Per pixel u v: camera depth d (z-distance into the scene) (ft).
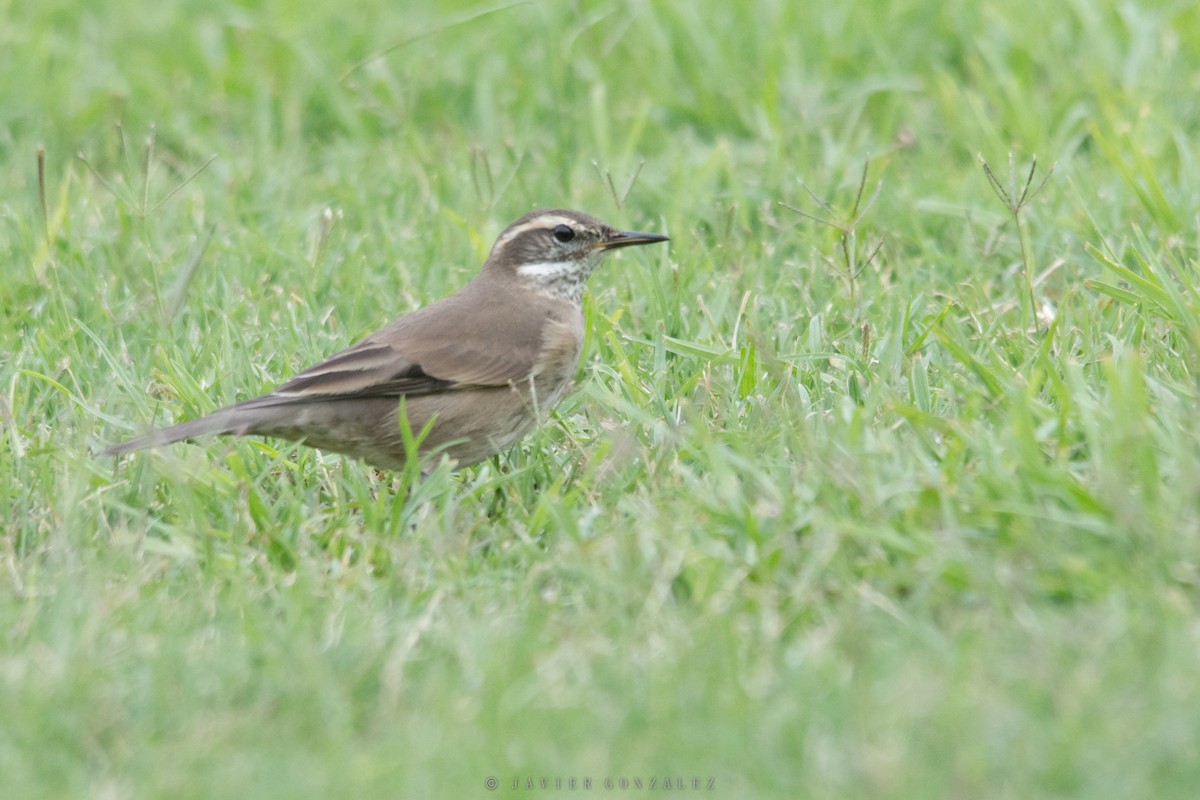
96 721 29.04
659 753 27.32
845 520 33.58
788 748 27.40
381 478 42.14
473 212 57.72
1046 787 25.99
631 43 68.59
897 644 30.53
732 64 66.54
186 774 27.43
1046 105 61.52
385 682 30.04
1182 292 47.19
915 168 59.31
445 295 51.70
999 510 33.50
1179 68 62.64
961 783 25.72
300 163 64.08
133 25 74.08
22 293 51.83
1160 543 31.94
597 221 44.86
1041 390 41.29
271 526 37.29
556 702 29.04
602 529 35.88
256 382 44.65
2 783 27.61
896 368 42.83
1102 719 27.25
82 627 32.07
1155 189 51.42
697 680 29.43
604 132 61.00
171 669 30.71
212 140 65.98
